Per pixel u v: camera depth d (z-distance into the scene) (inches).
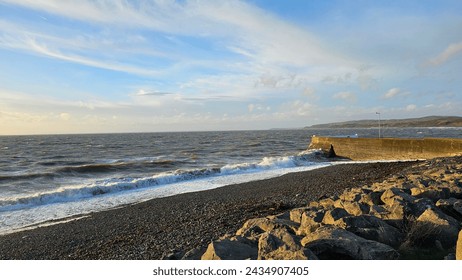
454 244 182.2
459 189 291.0
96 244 339.3
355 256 164.6
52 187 722.2
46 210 501.4
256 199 524.1
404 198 245.1
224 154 1704.0
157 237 340.8
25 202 533.0
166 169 1064.2
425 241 184.1
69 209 507.5
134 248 310.3
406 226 201.8
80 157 1626.5
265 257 170.2
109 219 440.5
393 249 165.9
